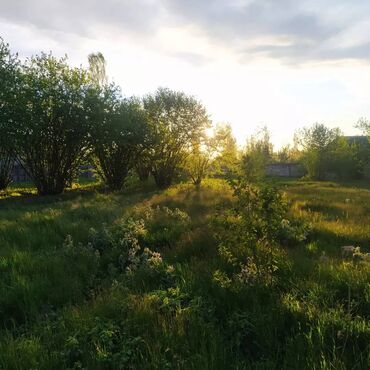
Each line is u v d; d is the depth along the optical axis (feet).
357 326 13.07
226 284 17.07
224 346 12.75
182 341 12.89
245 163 19.35
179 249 24.63
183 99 94.68
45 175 78.48
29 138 71.31
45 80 76.74
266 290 16.47
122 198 61.36
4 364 11.91
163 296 16.66
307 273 18.63
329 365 11.00
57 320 15.31
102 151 85.81
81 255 23.86
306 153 176.76
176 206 46.70
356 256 22.24
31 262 21.99
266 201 18.56
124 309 15.17
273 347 12.69
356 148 181.68
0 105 66.90
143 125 86.89
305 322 13.79
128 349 12.58
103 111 78.13
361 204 49.98
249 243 18.54
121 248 25.89
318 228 30.86
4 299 17.15
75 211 42.52
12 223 35.17
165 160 93.35
